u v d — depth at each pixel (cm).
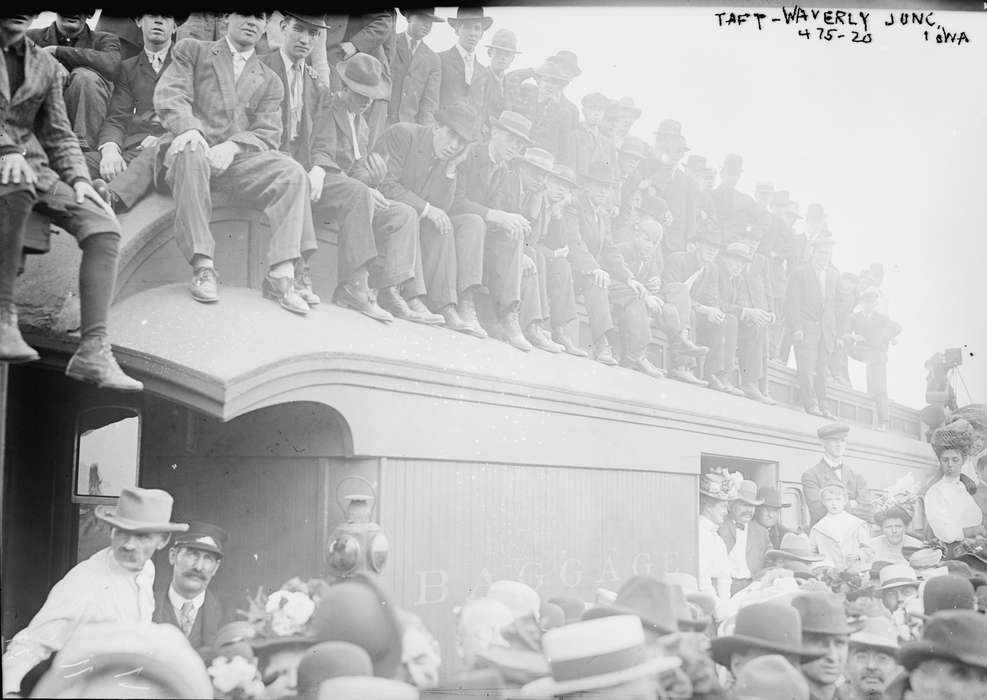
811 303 727
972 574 730
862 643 673
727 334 692
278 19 526
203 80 507
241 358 482
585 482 603
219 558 495
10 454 464
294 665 494
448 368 554
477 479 557
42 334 465
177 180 493
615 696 546
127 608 470
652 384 651
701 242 684
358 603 506
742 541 678
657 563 632
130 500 475
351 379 518
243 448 503
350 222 538
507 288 590
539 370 593
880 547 723
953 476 753
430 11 582
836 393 732
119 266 477
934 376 753
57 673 454
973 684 665
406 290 554
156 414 492
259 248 511
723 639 625
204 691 476
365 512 514
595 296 632
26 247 460
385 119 558
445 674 528
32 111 470
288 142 526
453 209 577
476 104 592
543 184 612
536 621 551
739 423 686
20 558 464
